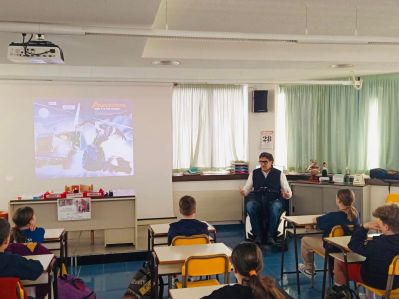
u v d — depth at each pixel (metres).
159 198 6.89
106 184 6.73
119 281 4.59
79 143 6.63
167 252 3.18
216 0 3.47
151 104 6.84
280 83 6.55
